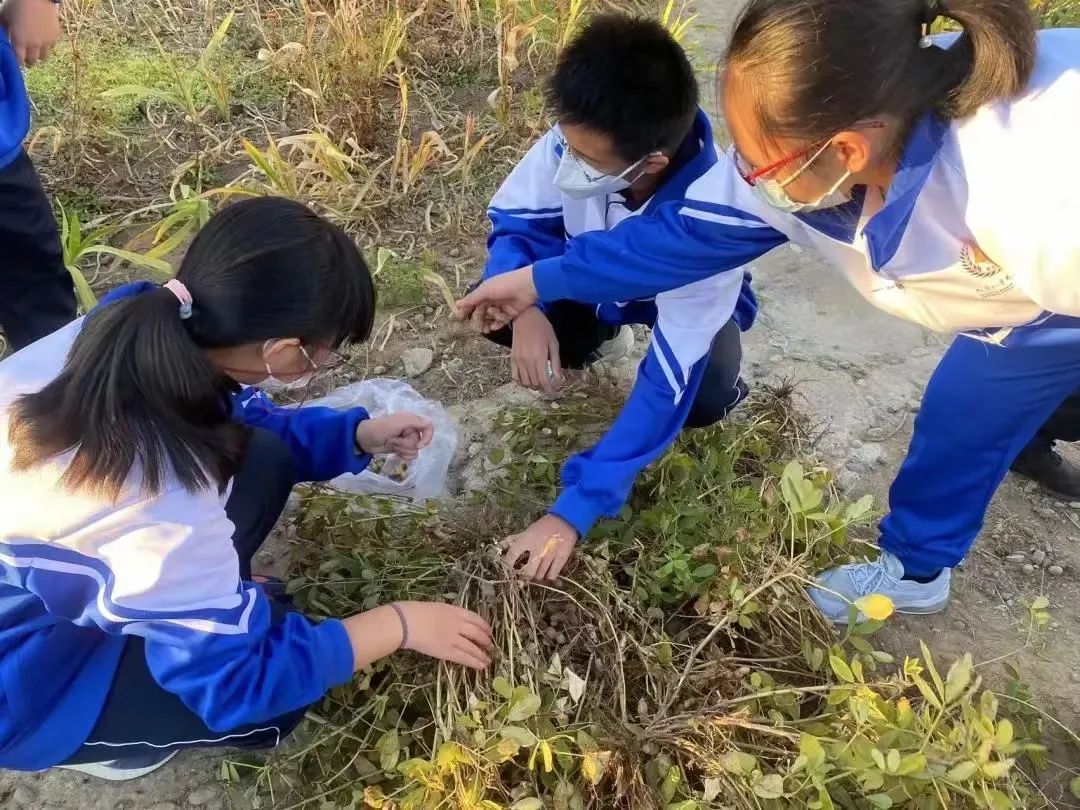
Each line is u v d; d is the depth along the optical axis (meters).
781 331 2.92
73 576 1.36
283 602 1.98
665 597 1.98
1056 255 1.27
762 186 1.42
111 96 3.44
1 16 2.24
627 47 1.75
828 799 1.53
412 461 2.37
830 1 1.21
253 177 3.28
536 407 2.61
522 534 1.92
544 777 1.68
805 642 1.84
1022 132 1.28
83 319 1.42
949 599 2.25
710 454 2.22
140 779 1.85
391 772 1.70
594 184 1.92
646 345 2.84
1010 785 1.71
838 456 2.55
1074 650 2.15
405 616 1.67
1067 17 3.78
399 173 3.34
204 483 1.32
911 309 1.60
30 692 1.48
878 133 1.29
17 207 2.28
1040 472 2.44
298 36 3.90
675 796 1.68
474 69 3.92
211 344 1.31
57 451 1.25
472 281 2.98
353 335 1.47
